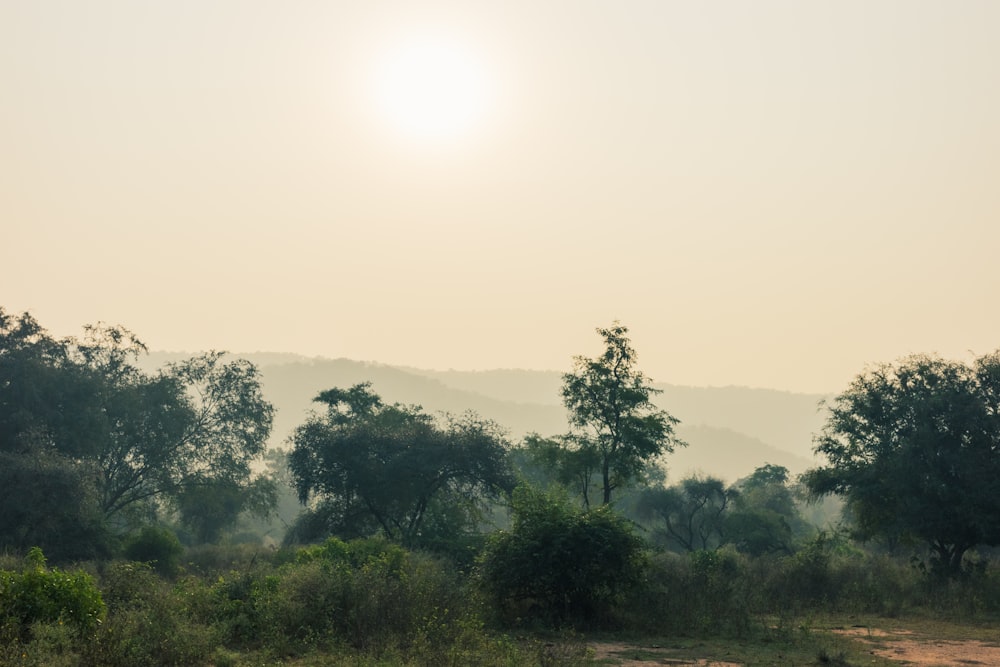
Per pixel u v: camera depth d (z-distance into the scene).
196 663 13.30
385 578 18.42
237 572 18.75
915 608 25.31
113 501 48.75
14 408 40.97
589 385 36.00
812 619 22.30
